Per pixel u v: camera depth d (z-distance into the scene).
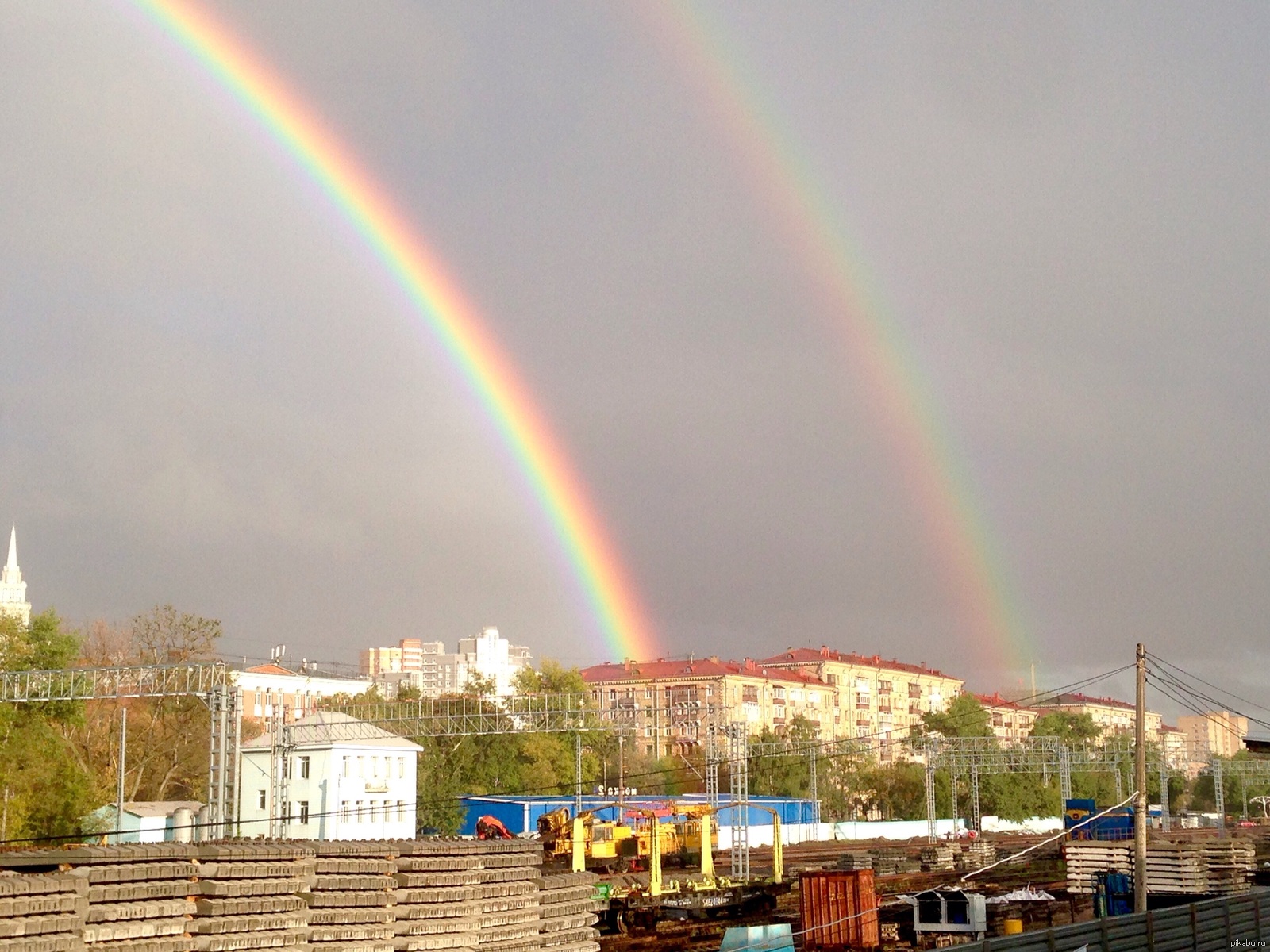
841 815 121.06
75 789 63.16
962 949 23.22
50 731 64.69
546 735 104.06
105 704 83.31
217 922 18.69
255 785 78.62
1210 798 180.62
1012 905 42.97
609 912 46.84
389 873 21.97
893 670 182.00
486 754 100.56
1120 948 27.11
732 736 66.06
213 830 50.94
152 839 68.00
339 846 21.61
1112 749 127.81
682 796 96.88
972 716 137.38
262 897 19.47
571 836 62.41
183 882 18.62
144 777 83.94
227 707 51.44
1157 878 44.69
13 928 15.80
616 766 114.75
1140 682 38.69
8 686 58.38
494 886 23.97
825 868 69.69
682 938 44.75
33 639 66.88
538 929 25.25
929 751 105.62
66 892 16.75
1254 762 144.75
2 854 17.64
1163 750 127.00
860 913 39.69
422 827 88.31
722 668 150.12
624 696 152.38
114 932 17.39
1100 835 82.25
